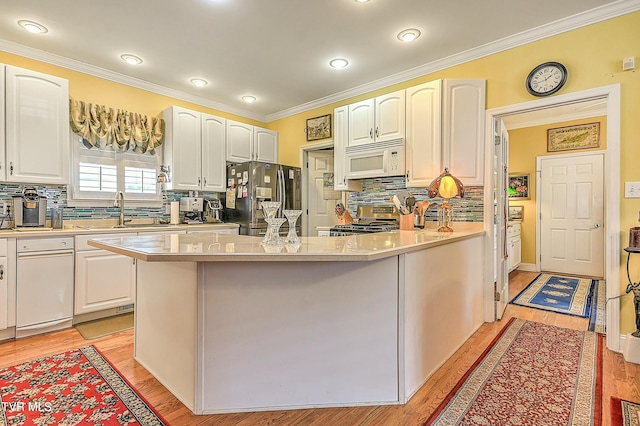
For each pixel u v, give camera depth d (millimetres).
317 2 2291
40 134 2840
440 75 3225
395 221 3541
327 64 3271
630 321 2303
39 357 2232
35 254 2621
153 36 2736
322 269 1695
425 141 3049
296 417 1624
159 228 3354
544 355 2271
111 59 3154
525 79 2732
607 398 1754
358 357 1735
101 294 2969
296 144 4645
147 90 3754
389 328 1758
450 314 2312
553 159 5098
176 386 1783
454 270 2381
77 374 2008
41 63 3021
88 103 3266
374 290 1742
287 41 2826
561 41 2570
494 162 2980
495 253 3021
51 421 1561
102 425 1537
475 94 2920
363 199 3906
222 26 2588
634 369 2064
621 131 2326
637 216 2279
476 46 2922
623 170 2320
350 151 3592
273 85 3824
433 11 2400
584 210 4863
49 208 3107
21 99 2742
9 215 2900
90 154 3344
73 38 2760
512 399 1753
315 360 1705
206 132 4051
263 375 1674
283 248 1607
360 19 2500
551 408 1670
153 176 3809
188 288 1676
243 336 1651
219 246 1663
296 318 1687
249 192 4062
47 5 2305
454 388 1875
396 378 1756
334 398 1721
